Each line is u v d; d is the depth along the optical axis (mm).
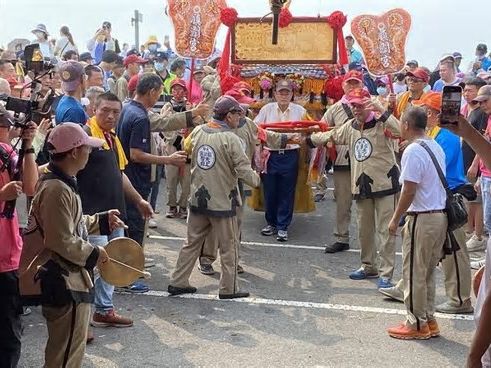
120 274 3939
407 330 5090
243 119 6949
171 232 8406
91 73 6855
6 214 3699
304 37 8297
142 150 5816
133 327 5246
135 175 5883
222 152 5766
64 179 3506
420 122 5039
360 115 6285
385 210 6262
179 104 8523
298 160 8094
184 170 8906
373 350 4875
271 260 7309
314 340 5051
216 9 8188
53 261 3494
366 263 6648
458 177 5746
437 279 6703
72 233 3482
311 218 9336
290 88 7934
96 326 5227
